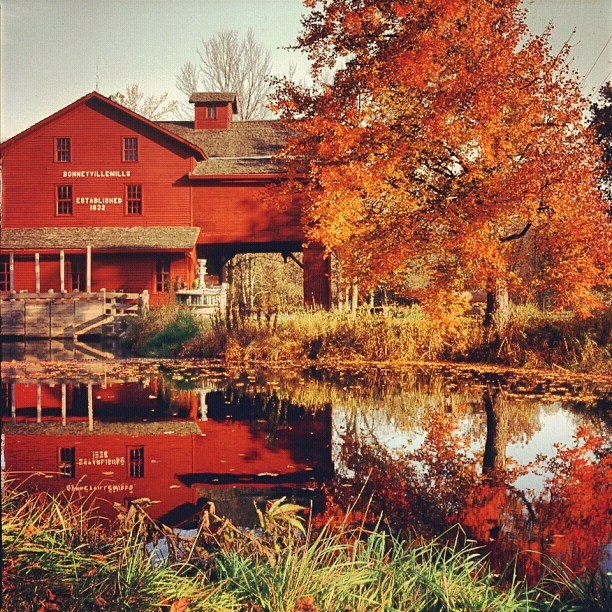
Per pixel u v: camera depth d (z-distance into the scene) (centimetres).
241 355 1986
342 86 1961
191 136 3753
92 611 388
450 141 1747
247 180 3416
